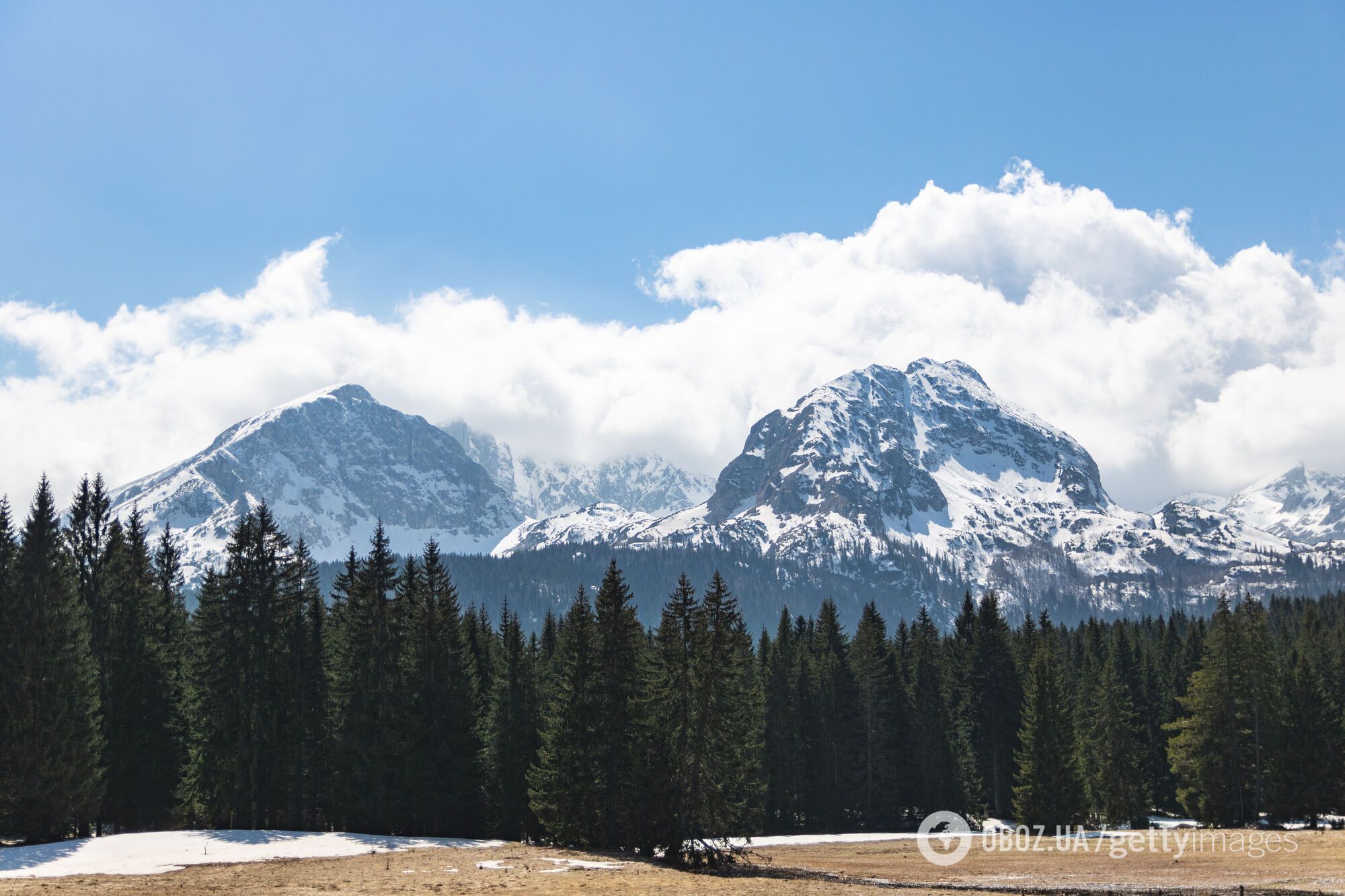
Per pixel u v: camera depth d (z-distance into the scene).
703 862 67.75
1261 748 94.88
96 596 79.00
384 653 77.38
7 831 66.31
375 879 51.84
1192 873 59.16
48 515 69.56
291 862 57.69
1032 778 93.69
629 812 69.69
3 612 66.75
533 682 86.00
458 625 83.56
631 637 72.38
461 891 48.28
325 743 80.69
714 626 70.38
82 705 69.25
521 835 82.81
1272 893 50.62
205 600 78.25
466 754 79.12
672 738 68.75
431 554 83.06
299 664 80.31
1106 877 59.50
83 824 69.38
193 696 79.44
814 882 56.97
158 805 77.75
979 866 66.62
